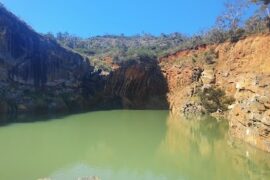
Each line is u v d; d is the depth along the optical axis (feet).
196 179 86.17
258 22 226.99
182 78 240.73
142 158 106.93
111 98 252.42
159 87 255.50
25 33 216.95
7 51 204.03
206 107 195.93
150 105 250.16
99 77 253.65
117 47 325.01
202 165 97.96
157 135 143.02
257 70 189.16
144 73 255.50
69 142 126.82
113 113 217.15
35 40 222.89
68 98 232.73
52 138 132.98
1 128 150.20
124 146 123.13
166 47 303.27
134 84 254.88
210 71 221.46
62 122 174.19
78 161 100.68
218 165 97.14
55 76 230.68
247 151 106.83
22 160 99.25
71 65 242.78
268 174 86.48
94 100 248.11
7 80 202.39
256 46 201.26
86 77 251.39
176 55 262.26
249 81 133.28
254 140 107.04
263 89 118.42
